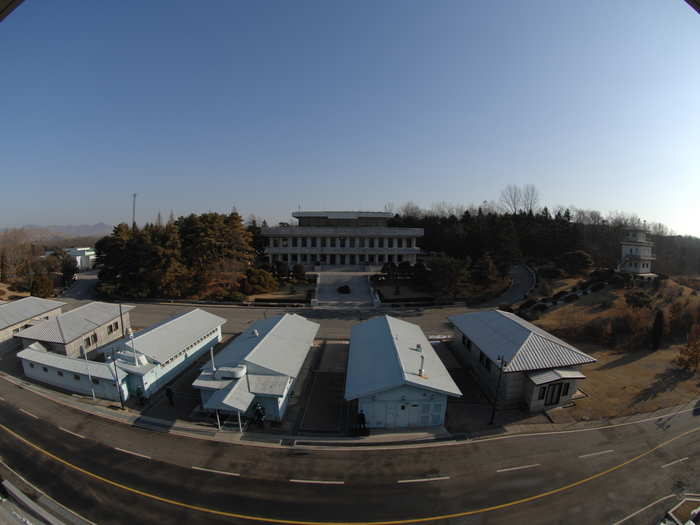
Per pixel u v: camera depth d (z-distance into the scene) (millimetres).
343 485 19875
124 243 65125
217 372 26219
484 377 31672
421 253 93875
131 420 25906
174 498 18875
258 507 18344
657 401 28625
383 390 24125
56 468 21031
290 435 24281
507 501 18891
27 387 30625
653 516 18078
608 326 41062
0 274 72500
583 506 18625
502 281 65625
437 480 20312
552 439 24031
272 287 64062
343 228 82938
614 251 88562
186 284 60250
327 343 40750
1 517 11242
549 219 97875
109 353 30438
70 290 68875
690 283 59094
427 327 46812
